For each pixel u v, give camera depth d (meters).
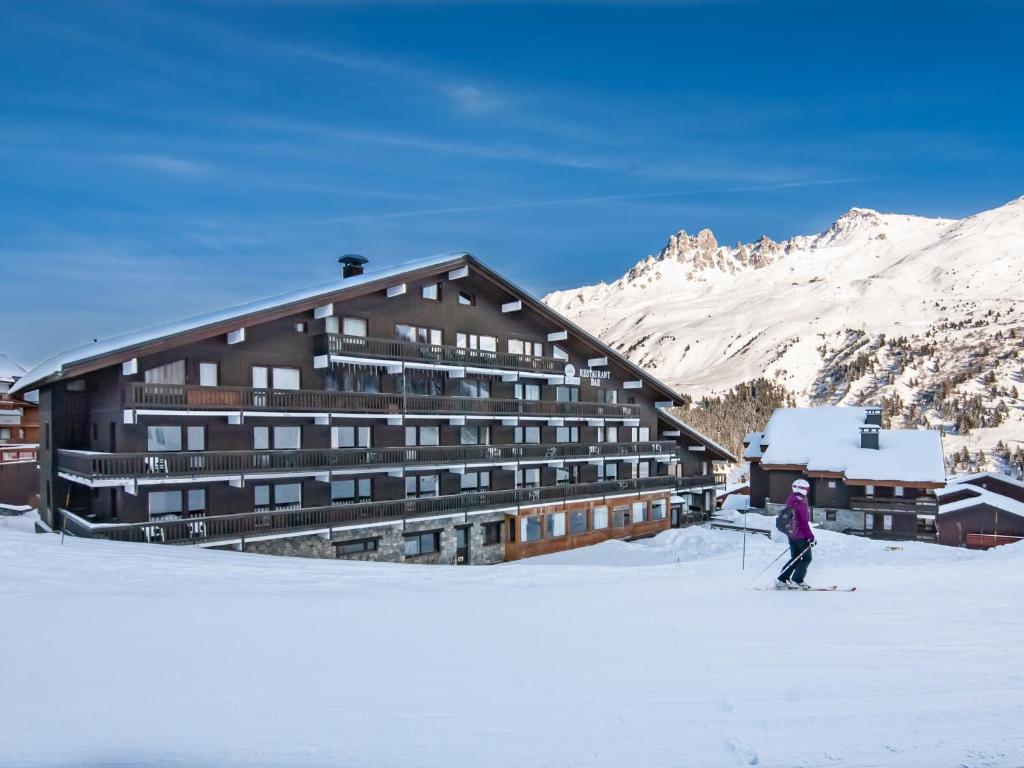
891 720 4.06
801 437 52.12
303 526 27.25
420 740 4.07
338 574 16.11
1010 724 3.93
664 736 3.96
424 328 32.97
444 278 33.75
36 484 46.22
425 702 4.89
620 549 36.91
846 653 5.97
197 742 4.17
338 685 5.45
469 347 34.69
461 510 33.03
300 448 28.55
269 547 26.78
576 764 3.57
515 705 4.74
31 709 4.91
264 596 11.50
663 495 44.34
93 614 8.88
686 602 10.02
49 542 17.44
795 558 11.52
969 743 3.64
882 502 46.56
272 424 28.02
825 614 8.30
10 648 6.91
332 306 28.81
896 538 46.19
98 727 4.49
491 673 5.74
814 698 4.59
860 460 47.75
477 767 3.58
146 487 24.58
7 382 51.03
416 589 13.81
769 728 4.01
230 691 5.32
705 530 41.47
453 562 33.22
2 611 8.93
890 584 11.86
